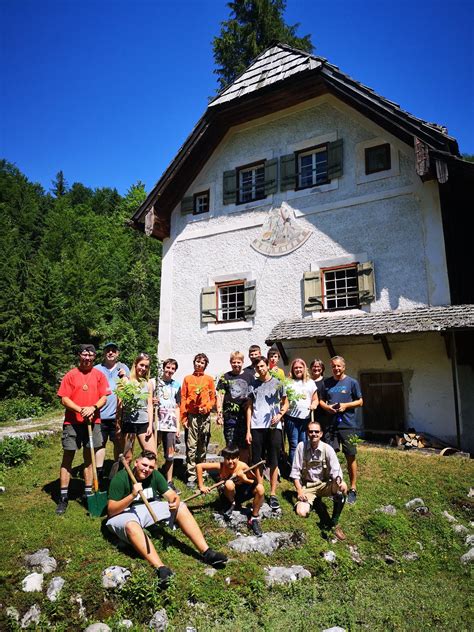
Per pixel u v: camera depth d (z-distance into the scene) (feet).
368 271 33.60
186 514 15.37
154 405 20.03
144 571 13.55
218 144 42.55
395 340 32.01
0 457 23.72
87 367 18.16
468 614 13.10
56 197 185.98
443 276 31.19
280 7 67.67
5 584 13.30
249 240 39.47
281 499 19.11
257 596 13.53
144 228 44.19
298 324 33.96
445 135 29.84
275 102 38.68
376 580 14.96
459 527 18.13
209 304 40.29
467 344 30.25
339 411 19.71
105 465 22.77
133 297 87.30
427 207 32.35
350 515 18.45
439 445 28.35
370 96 32.96
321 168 37.96
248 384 19.70
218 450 25.61
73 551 14.67
